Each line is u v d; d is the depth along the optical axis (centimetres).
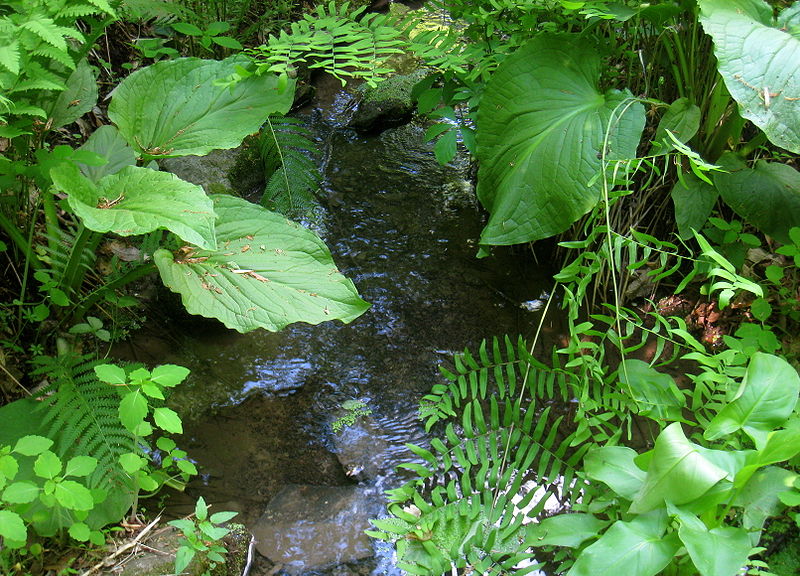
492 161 275
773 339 245
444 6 325
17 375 242
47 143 296
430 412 247
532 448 232
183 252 240
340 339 286
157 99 261
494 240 262
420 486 236
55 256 262
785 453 168
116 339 269
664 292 303
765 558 211
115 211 203
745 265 294
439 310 300
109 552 203
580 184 249
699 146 288
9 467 182
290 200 329
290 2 424
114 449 213
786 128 216
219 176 331
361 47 286
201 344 277
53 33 196
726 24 227
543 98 266
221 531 199
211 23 336
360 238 330
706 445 219
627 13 252
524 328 294
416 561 211
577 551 203
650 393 221
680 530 162
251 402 260
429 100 322
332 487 236
